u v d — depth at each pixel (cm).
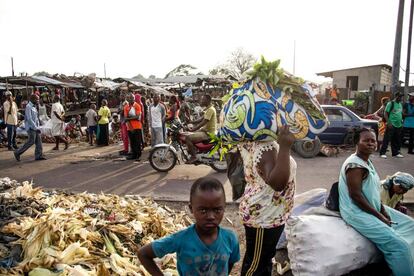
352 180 357
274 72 282
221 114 311
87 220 395
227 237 219
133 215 455
